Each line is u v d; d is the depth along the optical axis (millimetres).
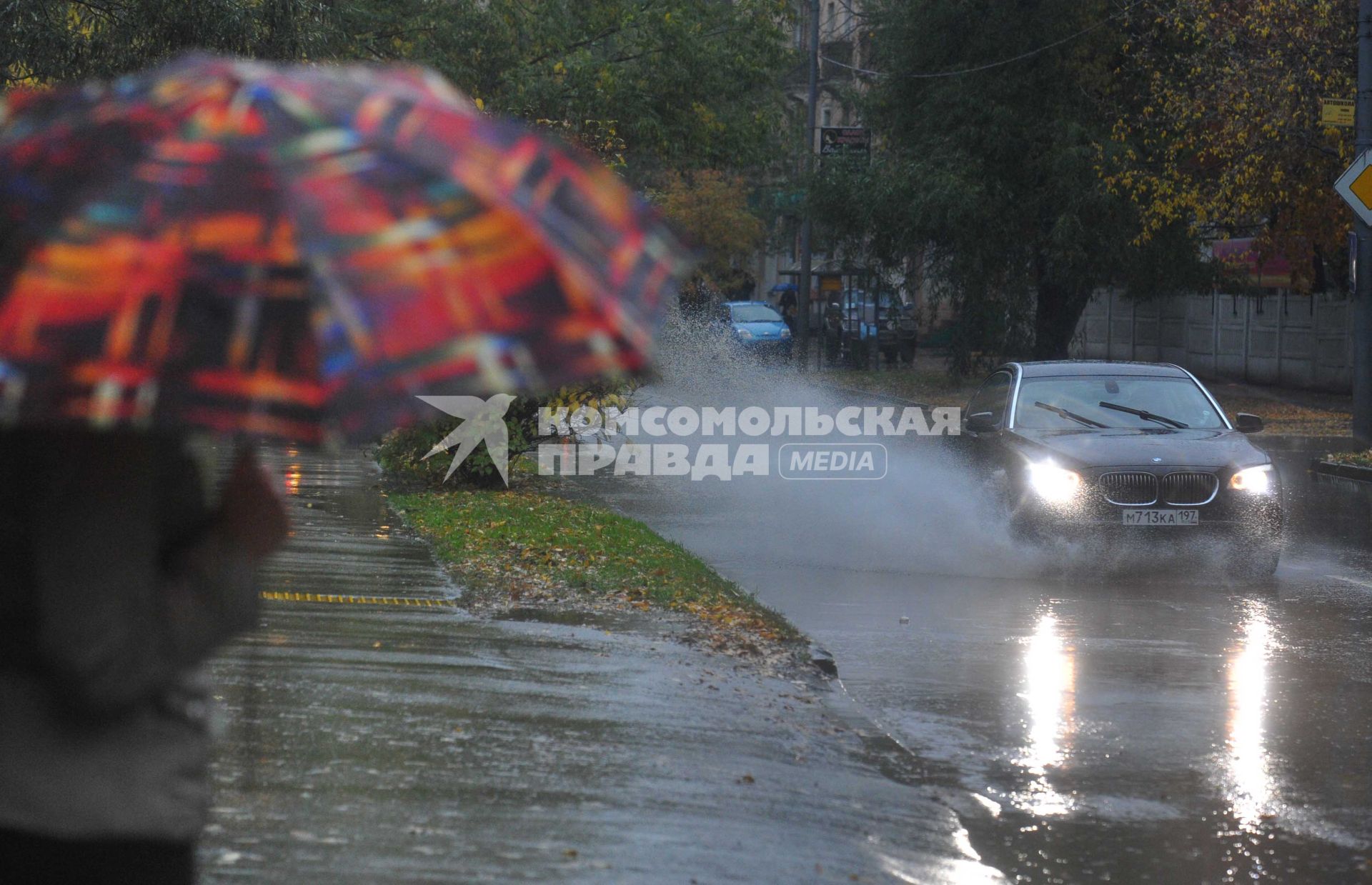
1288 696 17344
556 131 40562
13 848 5371
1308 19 57969
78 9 38000
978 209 77312
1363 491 42188
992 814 12703
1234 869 11359
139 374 4473
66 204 4691
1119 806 13000
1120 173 73875
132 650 5191
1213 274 78938
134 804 5367
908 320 104562
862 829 11789
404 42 66750
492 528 27328
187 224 4656
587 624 19219
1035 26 77375
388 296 4613
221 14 36406
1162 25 74750
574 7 70875
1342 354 77250
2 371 4430
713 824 11391
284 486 34219
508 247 4801
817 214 84938
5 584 5230
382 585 21375
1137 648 19969
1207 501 26500
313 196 4734
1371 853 11820
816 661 18062
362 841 10312
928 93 81812
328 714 13781
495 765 12484
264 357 4586
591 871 10023
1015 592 24375
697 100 73062
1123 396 29953
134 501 5191
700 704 15391
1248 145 59156
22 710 5309
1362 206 47625
